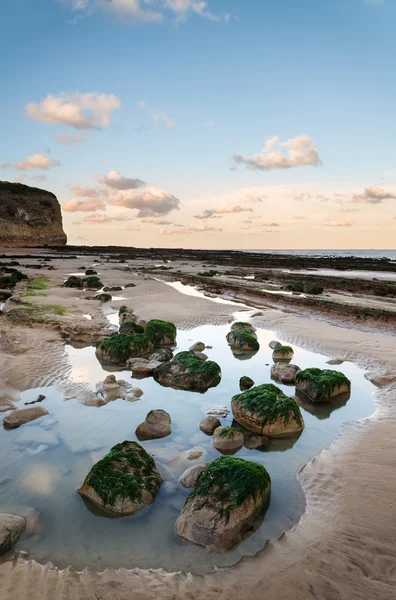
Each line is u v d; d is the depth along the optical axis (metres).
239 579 3.97
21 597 3.70
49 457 6.34
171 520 4.96
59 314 16.45
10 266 43.06
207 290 27.41
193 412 8.18
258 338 14.52
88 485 5.34
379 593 3.75
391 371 10.62
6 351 11.61
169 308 19.42
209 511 4.76
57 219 127.69
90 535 4.67
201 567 4.19
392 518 4.82
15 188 115.19
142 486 5.35
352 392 9.37
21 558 4.28
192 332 15.30
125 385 9.43
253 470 5.21
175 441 6.93
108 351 11.38
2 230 102.81
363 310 17.84
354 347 12.98
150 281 31.41
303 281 31.97
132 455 5.78
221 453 6.58
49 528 4.77
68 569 4.10
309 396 8.98
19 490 5.47
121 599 3.71
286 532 4.70
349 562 4.15
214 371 9.83
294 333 14.98
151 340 13.34
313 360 11.95
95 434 7.12
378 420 7.82
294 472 6.07
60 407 8.23
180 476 5.86
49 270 40.16
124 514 5.03
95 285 27.48
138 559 4.31
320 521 4.88
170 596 3.76
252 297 24.31
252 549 4.45
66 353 11.96
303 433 7.36
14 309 16.92
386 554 4.24
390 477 5.70
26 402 8.37
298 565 4.14
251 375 10.55
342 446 6.79
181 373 9.76
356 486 5.53
